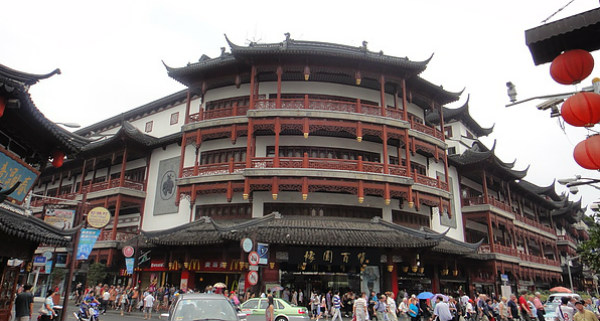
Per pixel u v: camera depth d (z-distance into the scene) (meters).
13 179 15.45
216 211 33.84
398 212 34.94
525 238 53.50
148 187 39.78
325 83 35.97
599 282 75.81
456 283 38.22
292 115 32.06
